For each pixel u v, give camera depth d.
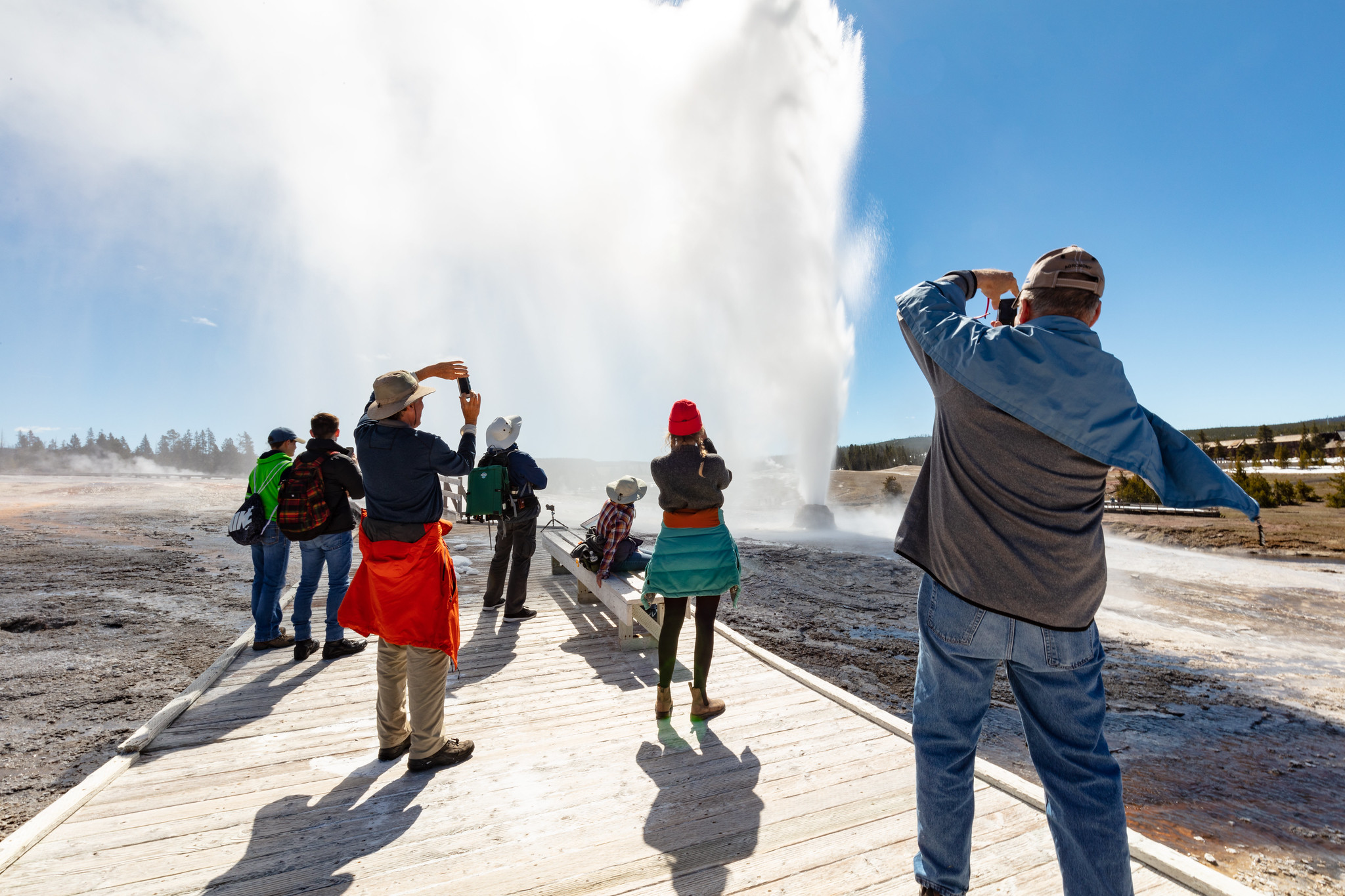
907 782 2.72
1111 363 1.36
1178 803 3.73
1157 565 12.77
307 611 4.39
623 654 4.48
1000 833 2.32
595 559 5.07
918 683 1.70
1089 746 1.47
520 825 2.40
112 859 2.17
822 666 5.92
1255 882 2.96
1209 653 6.98
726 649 4.60
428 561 2.78
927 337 1.55
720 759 2.92
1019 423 1.41
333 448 3.85
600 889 2.04
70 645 6.09
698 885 2.06
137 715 4.50
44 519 15.93
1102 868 1.40
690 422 3.23
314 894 2.01
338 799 2.59
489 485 5.07
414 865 2.16
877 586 9.77
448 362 3.08
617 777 2.76
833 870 2.14
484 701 3.63
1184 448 1.36
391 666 2.92
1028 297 1.56
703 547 3.21
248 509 4.38
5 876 2.06
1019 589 1.43
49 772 3.64
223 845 2.27
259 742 3.11
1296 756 4.43
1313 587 10.53
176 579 9.40
